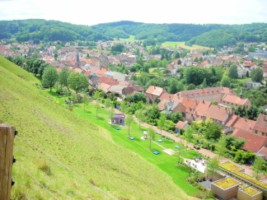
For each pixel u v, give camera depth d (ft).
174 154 246.68
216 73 640.17
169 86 537.24
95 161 137.28
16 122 131.54
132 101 426.92
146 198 116.78
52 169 85.97
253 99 473.67
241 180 200.23
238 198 184.44
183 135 291.17
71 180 82.53
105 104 369.50
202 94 470.39
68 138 153.07
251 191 182.09
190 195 179.01
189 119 364.38
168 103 382.01
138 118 322.55
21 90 222.69
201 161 236.84
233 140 269.64
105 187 98.84
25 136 117.29
